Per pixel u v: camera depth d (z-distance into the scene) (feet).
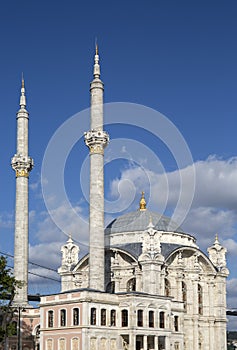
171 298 414.41
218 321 487.61
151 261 436.35
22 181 476.13
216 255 508.94
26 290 458.50
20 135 486.38
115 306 393.50
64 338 380.99
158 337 404.57
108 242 476.54
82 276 482.69
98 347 376.48
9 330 389.19
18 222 469.98
